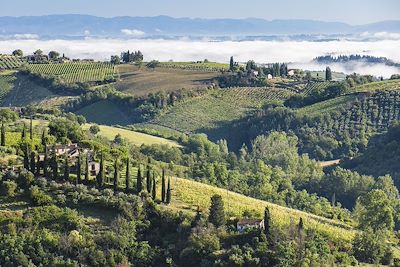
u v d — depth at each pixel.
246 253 146.88
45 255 147.12
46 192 166.00
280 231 154.88
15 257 145.62
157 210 163.50
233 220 163.62
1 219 156.00
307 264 145.25
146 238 156.50
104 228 156.00
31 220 156.00
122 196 165.12
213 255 148.50
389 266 160.50
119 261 148.25
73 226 155.38
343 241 167.25
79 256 147.38
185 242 153.38
